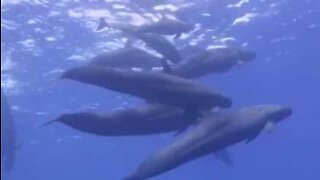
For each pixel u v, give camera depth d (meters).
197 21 19.50
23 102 28.14
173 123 5.27
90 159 48.72
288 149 50.28
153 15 18.12
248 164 56.31
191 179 60.94
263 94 30.41
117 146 41.91
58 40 20.41
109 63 7.95
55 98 27.67
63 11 18.55
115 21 18.39
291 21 21.94
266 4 20.34
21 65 22.62
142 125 5.14
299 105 34.97
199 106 5.40
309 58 26.28
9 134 8.34
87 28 19.38
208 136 5.22
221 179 63.25
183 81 5.40
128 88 5.16
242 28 21.16
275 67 26.56
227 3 19.27
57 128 35.62
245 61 8.96
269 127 5.51
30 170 55.47
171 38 19.39
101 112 5.09
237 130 5.32
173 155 5.03
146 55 7.98
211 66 7.30
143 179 4.87
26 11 18.70
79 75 5.04
